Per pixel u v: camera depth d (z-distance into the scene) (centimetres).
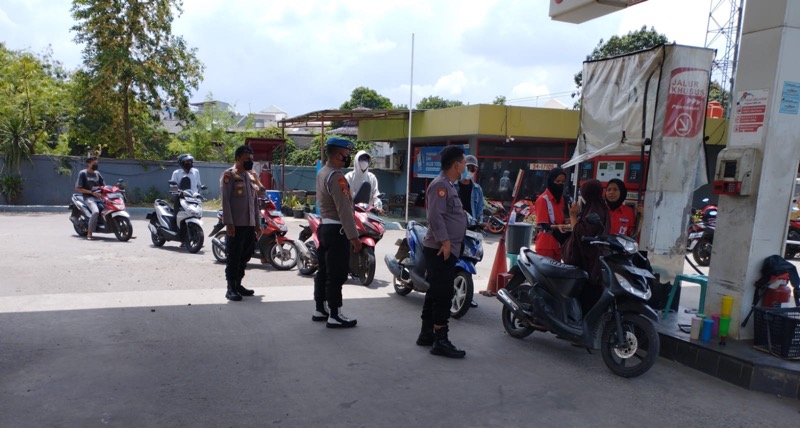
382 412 370
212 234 884
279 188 2164
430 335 513
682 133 588
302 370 437
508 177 1673
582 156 667
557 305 515
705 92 591
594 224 486
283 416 357
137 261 870
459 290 639
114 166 1855
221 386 399
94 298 627
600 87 659
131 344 478
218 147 2638
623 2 657
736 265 507
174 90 1942
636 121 604
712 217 1158
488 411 380
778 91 484
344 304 664
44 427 327
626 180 833
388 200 1839
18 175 1730
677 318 577
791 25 479
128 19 1827
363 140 2041
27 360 430
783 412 402
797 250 1190
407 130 1788
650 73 588
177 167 1945
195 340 497
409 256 726
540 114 1534
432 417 366
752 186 493
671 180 595
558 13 703
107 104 1891
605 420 375
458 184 773
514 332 561
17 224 1310
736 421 383
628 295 450
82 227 1120
